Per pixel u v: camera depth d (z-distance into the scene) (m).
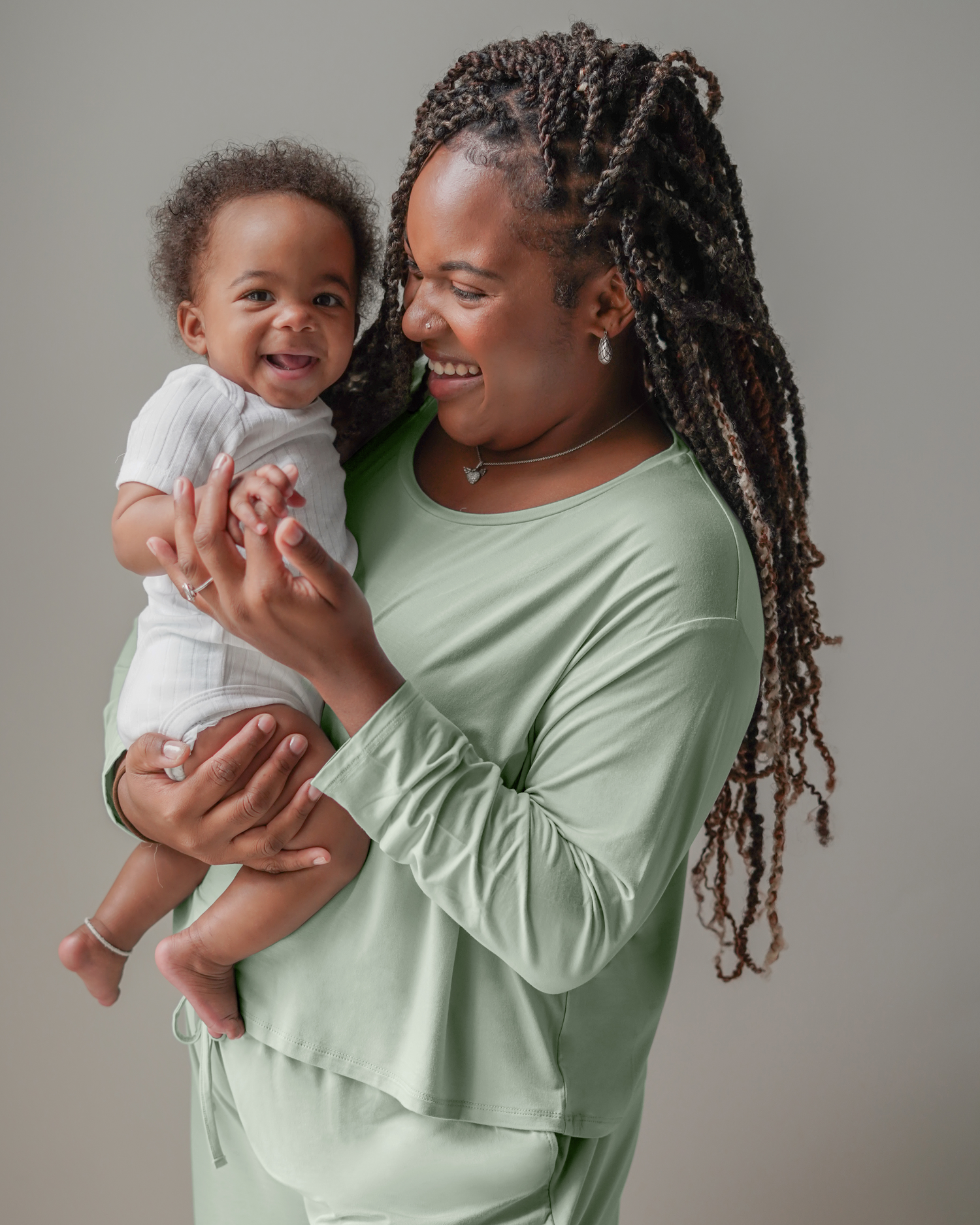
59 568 2.27
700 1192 2.32
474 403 1.15
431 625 1.15
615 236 1.09
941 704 2.24
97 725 2.32
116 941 1.34
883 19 2.02
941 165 2.06
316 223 1.22
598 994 1.22
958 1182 2.30
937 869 2.28
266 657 1.21
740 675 1.10
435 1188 1.19
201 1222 1.45
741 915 2.29
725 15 2.04
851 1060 2.30
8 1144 2.34
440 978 1.14
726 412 1.17
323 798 1.16
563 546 1.12
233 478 1.17
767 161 2.06
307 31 2.10
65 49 2.08
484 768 1.08
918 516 2.18
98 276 2.16
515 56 1.09
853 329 2.11
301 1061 1.20
